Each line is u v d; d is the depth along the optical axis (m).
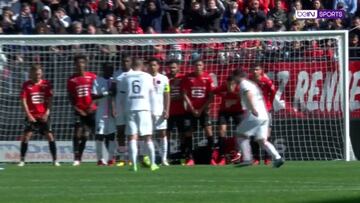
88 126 48.94
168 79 48.53
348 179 36.31
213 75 52.59
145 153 44.38
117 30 56.19
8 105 51.88
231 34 52.38
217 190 31.33
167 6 58.81
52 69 52.38
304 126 52.56
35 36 51.72
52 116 51.97
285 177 37.53
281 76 52.59
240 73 42.38
